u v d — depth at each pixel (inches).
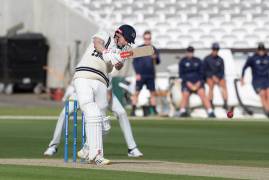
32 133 2556.6
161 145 2190.0
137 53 1530.5
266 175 1369.3
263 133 2704.2
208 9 5012.3
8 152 1893.5
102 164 1523.1
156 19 4940.9
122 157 1791.3
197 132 2728.8
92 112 1524.4
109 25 4793.3
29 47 4822.8
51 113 3644.2
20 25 5137.8
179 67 3663.9
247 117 3661.4
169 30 4859.7
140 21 4926.2
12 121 3139.8
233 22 4899.1
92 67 1556.3
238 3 5044.3
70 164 1539.1
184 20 4931.1
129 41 1583.4
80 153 1585.9
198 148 2102.6
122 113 1776.6
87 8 5044.3
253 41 4776.1
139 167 1489.9
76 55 4771.2
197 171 1424.7
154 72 3627.0
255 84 3673.7
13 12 5167.3
